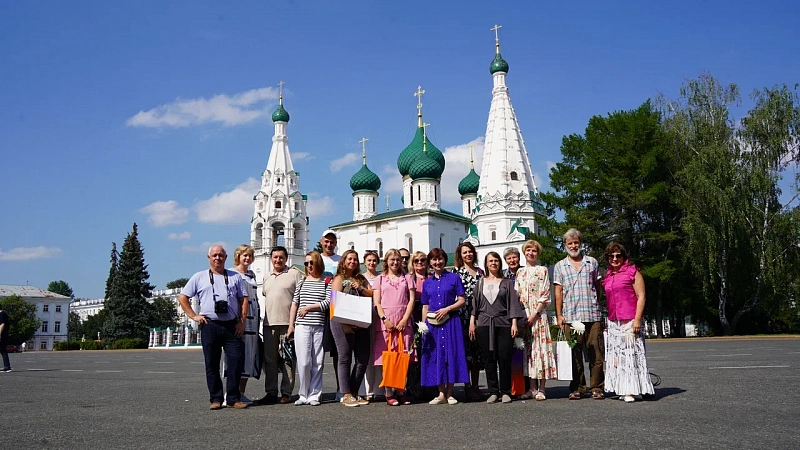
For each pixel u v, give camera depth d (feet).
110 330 260.42
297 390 44.73
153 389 44.86
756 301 153.99
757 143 156.46
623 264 33.96
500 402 34.06
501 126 217.36
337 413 30.83
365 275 38.29
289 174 266.77
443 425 26.08
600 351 34.63
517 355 35.68
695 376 44.27
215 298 34.01
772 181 149.38
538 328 35.12
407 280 36.01
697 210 149.59
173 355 128.47
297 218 262.06
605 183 155.84
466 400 36.06
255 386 47.42
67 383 51.90
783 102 154.61
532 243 37.14
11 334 334.44
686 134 158.10
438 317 34.19
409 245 231.50
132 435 24.70
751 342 112.27
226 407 33.81
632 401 32.24
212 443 22.72
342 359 34.91
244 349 35.96
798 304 167.84
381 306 35.42
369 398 36.86
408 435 23.76
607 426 24.64
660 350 91.71
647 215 163.43
